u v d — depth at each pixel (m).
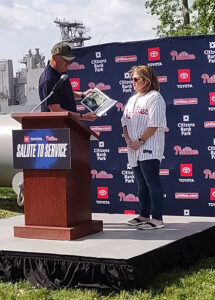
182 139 6.12
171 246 4.25
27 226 4.54
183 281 3.95
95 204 6.57
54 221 4.46
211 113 6.00
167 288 3.75
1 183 8.45
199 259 4.70
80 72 6.56
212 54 5.96
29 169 4.49
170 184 6.20
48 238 4.45
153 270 3.98
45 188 4.45
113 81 6.39
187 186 6.14
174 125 6.14
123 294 3.60
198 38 5.99
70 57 4.57
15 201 9.78
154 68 6.19
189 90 6.07
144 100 4.79
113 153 6.44
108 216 5.83
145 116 4.77
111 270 3.70
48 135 4.33
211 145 6.02
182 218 5.61
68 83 4.77
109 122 6.43
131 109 4.89
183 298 3.61
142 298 3.54
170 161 6.19
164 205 6.24
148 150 4.72
